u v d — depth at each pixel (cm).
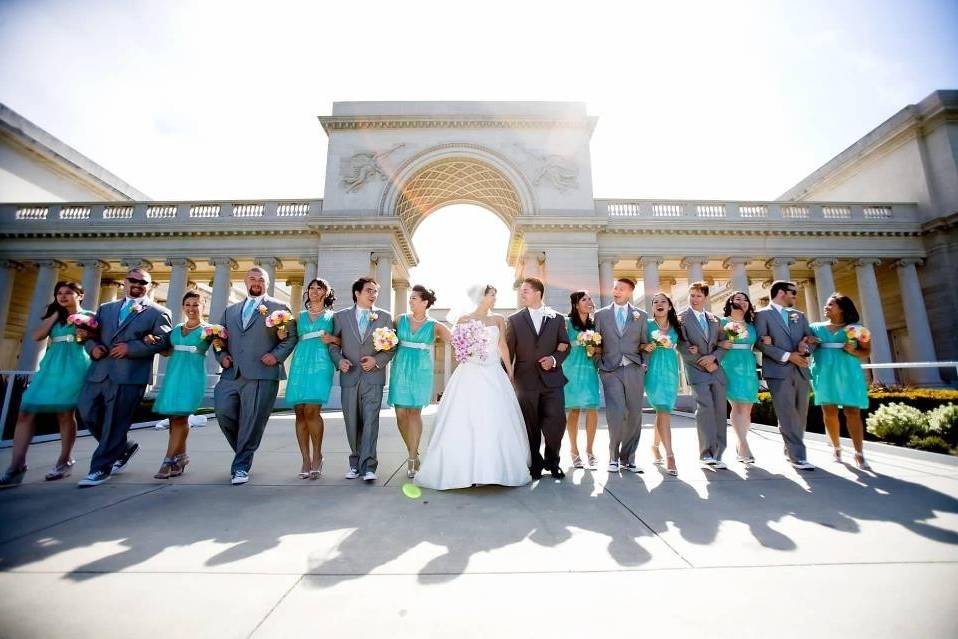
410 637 163
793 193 3017
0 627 166
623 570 223
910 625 167
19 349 2456
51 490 404
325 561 235
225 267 2239
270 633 165
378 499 367
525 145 2270
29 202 2312
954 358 2047
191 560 236
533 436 464
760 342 527
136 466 532
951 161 2105
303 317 498
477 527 293
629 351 498
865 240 2208
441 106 2341
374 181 2228
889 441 611
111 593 197
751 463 525
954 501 345
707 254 2216
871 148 2434
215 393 454
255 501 361
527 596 195
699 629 167
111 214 2317
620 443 526
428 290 491
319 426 469
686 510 330
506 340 487
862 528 284
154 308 479
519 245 2497
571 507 341
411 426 468
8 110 2202
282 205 2305
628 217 2202
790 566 226
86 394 444
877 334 2138
